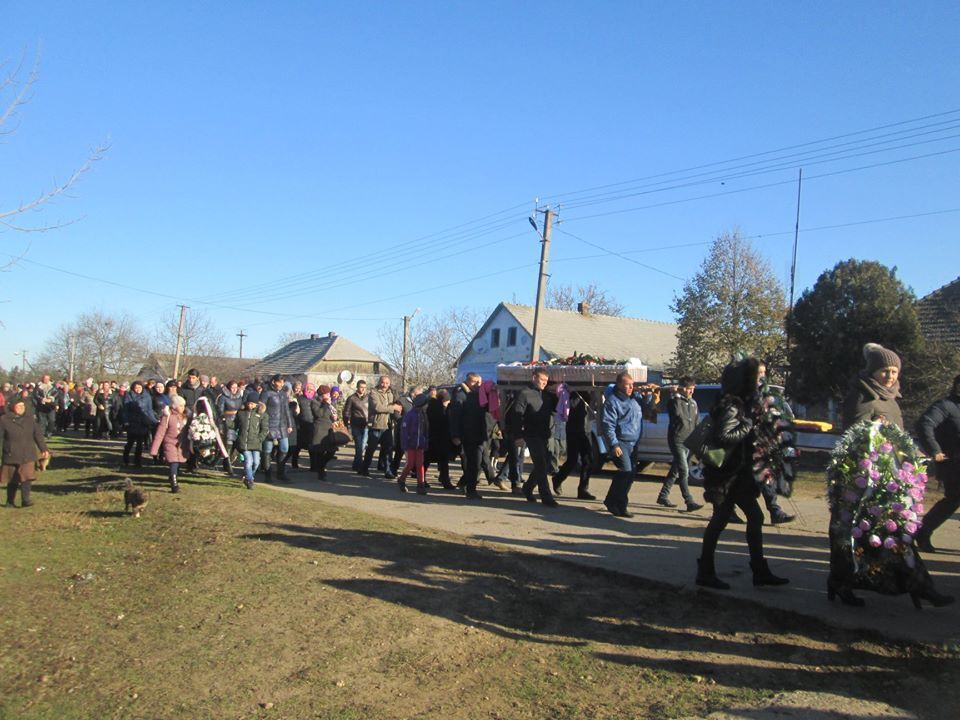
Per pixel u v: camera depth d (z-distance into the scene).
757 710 4.27
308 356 56.06
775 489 6.65
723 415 6.35
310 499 11.30
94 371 69.62
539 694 4.59
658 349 42.88
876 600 6.11
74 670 4.97
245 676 4.86
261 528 8.85
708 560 6.45
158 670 4.96
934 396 18.11
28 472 11.05
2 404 11.86
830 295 20.73
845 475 5.77
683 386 10.59
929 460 7.24
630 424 9.91
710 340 30.91
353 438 15.06
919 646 5.06
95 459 17.39
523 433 10.75
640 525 9.30
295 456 15.55
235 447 13.10
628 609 5.98
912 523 5.60
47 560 7.84
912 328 19.50
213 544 8.12
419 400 12.13
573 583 6.62
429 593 6.36
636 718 4.24
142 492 10.05
